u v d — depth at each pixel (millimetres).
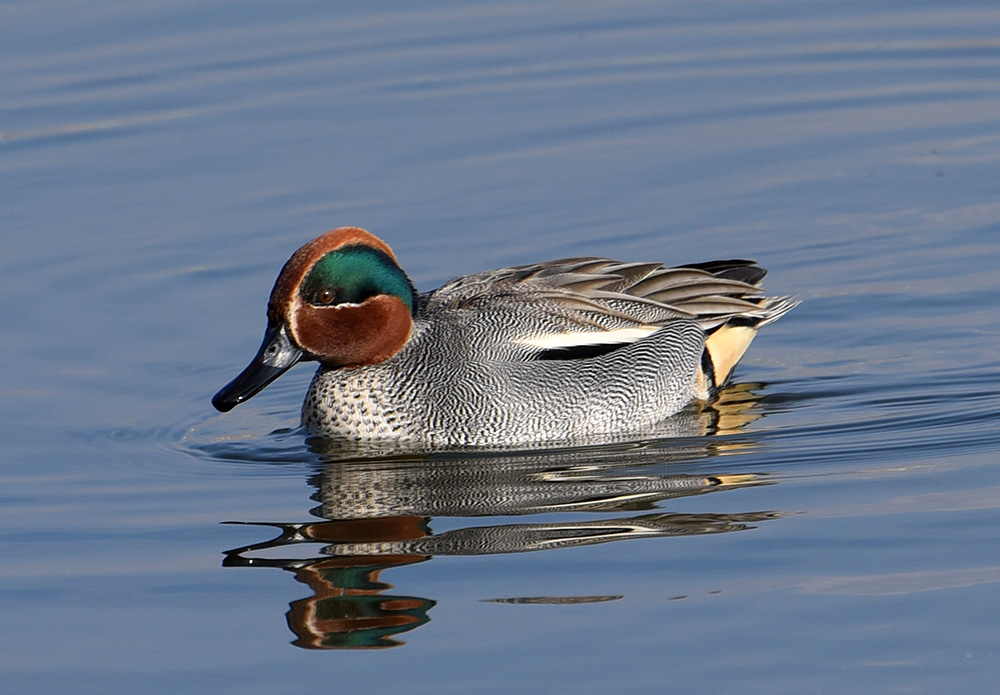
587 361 14195
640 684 9062
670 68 23516
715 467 12883
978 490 11828
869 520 11297
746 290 15367
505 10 25562
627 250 18547
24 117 21906
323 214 19328
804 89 22891
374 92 22562
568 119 21859
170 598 10508
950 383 14898
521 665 9320
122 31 24359
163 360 16234
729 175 20406
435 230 19016
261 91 22562
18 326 17000
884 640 9430
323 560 11023
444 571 10711
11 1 25203
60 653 9781
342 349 13898
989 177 20016
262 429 14594
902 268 18000
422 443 13859
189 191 20078
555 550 11008
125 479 13164
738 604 9977
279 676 9352
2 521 12180
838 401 14664
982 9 25469
